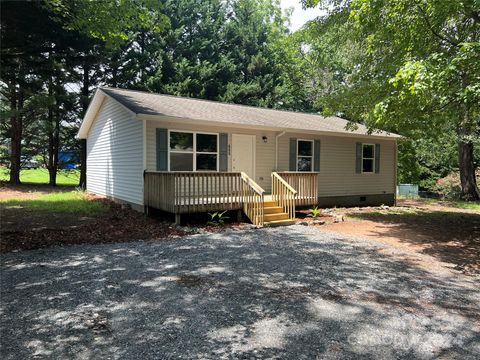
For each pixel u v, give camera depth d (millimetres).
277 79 31219
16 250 6387
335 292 4672
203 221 9852
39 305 4062
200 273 5316
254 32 32062
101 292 4484
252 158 12352
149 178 10109
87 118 15305
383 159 16125
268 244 7289
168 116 9922
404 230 9328
